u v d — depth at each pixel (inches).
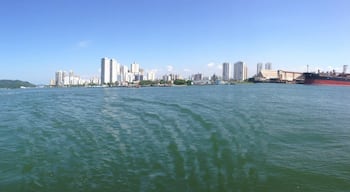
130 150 673.6
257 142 730.2
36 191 466.6
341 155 624.1
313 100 2103.8
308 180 492.1
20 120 1251.2
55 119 1226.0
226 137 781.3
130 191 453.1
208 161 582.2
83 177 516.4
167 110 1427.2
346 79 6565.0
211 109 1428.4
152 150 668.1
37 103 2233.0
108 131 908.6
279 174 515.8
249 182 482.6
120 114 1346.0
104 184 483.2
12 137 867.4
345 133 842.2
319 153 638.5
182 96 2657.5
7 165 591.5
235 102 1866.4
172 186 466.9
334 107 1603.1
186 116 1180.5
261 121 1045.2
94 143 750.5
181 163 572.4
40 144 762.2
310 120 1082.7
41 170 558.9
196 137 788.0
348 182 484.4
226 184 474.0
